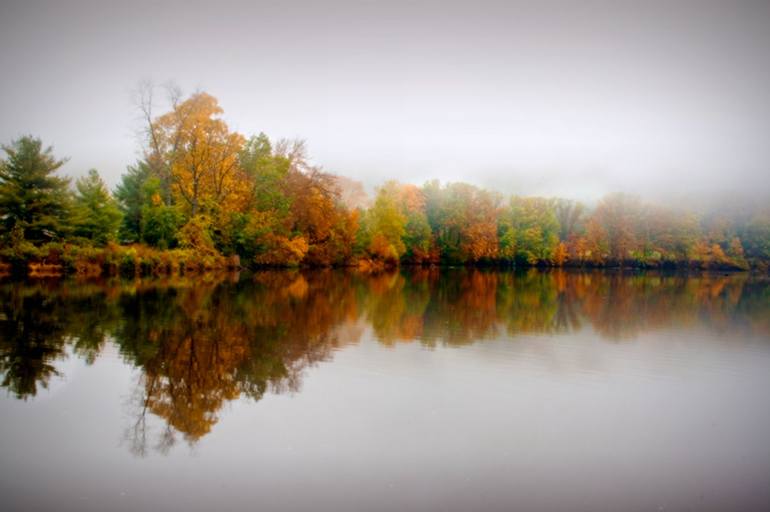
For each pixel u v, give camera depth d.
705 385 13.58
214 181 48.44
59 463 8.07
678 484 8.12
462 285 43.38
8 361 13.39
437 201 88.06
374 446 9.05
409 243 81.50
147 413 10.20
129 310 21.45
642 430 10.35
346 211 68.56
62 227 36.66
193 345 15.70
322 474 7.99
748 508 7.43
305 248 56.00
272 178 54.00
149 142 47.22
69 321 18.64
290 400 11.23
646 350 17.58
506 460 8.74
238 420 10.02
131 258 38.09
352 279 45.81
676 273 78.12
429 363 14.78
